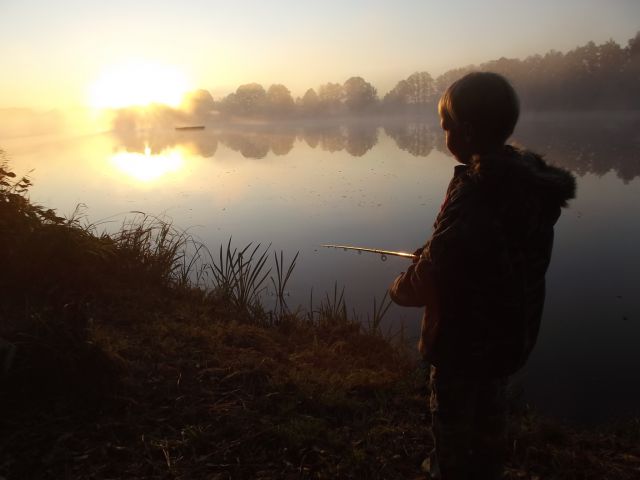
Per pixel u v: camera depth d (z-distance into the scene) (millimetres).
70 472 2438
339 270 7754
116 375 3180
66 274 4500
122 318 4184
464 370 1777
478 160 1634
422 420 3057
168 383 3260
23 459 2514
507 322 1695
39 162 25297
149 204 12961
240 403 3107
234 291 6066
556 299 6457
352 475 2502
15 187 4980
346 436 2830
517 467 2648
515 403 3619
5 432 2678
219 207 12523
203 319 4512
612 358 4820
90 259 4863
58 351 3059
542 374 4508
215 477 2463
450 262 1661
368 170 19531
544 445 2854
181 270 6055
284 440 2732
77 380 3006
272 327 5098
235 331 4316
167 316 4410
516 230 1624
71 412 2861
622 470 2631
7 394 2881
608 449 2889
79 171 20875
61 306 3654
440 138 45656
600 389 4176
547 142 30812
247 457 2605
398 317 6000
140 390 3143
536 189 1611
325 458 2607
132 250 5711
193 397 3143
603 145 27578
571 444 2934
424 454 2699
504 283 1652
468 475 1948
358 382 3541
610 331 5469
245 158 27281
